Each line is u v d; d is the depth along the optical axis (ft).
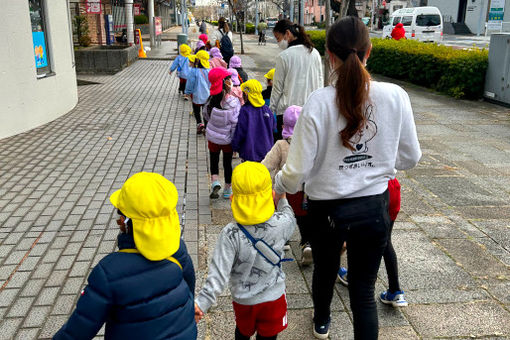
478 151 24.71
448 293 11.84
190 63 38.60
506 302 11.47
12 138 27.12
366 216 7.66
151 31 93.50
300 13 52.47
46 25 31.48
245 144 15.62
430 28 87.45
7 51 26.68
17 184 19.70
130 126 30.58
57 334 6.04
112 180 20.30
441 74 43.24
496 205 17.52
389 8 188.85
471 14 133.69
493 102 37.40
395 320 10.79
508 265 13.19
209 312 11.12
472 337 10.22
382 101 7.46
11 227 15.65
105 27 76.64
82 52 57.26
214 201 17.97
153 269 6.21
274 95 16.51
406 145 7.97
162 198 6.06
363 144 7.57
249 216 7.85
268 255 8.16
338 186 7.68
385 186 7.98
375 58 56.13
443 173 21.17
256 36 155.84
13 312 11.14
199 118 28.43
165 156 23.94
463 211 16.96
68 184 19.75
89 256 13.78
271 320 8.52
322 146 7.61
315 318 9.82
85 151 24.68
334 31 7.49
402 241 14.61
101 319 5.99
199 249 14.07
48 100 31.50
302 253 12.84
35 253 13.93
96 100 39.91
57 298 11.72
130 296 6.03
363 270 8.04
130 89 45.91
